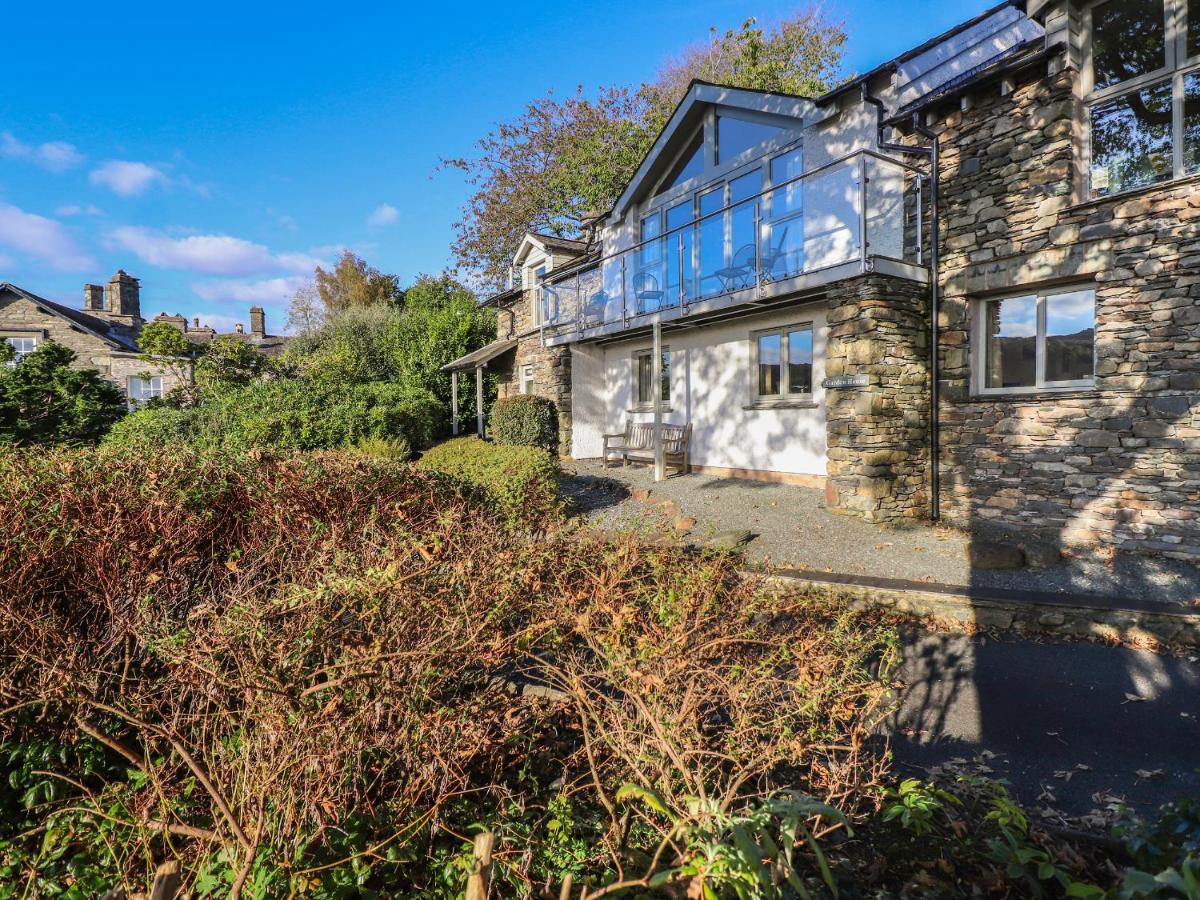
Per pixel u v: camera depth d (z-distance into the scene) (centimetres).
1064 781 323
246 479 446
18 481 364
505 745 262
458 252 2973
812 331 1006
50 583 306
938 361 838
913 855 238
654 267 1189
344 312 2738
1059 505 737
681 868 160
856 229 834
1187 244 641
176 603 293
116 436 1102
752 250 1020
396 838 209
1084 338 733
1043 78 732
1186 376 645
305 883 181
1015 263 761
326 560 315
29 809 222
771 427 1080
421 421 1359
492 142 2777
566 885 152
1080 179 728
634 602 311
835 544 726
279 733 197
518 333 1838
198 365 1591
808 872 221
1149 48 681
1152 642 495
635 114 2708
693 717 229
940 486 841
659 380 1134
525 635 281
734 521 829
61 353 1420
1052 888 218
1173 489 656
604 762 254
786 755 244
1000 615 541
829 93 909
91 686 239
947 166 823
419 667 229
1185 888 138
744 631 300
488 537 365
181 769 237
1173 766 336
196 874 183
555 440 1504
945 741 365
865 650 334
